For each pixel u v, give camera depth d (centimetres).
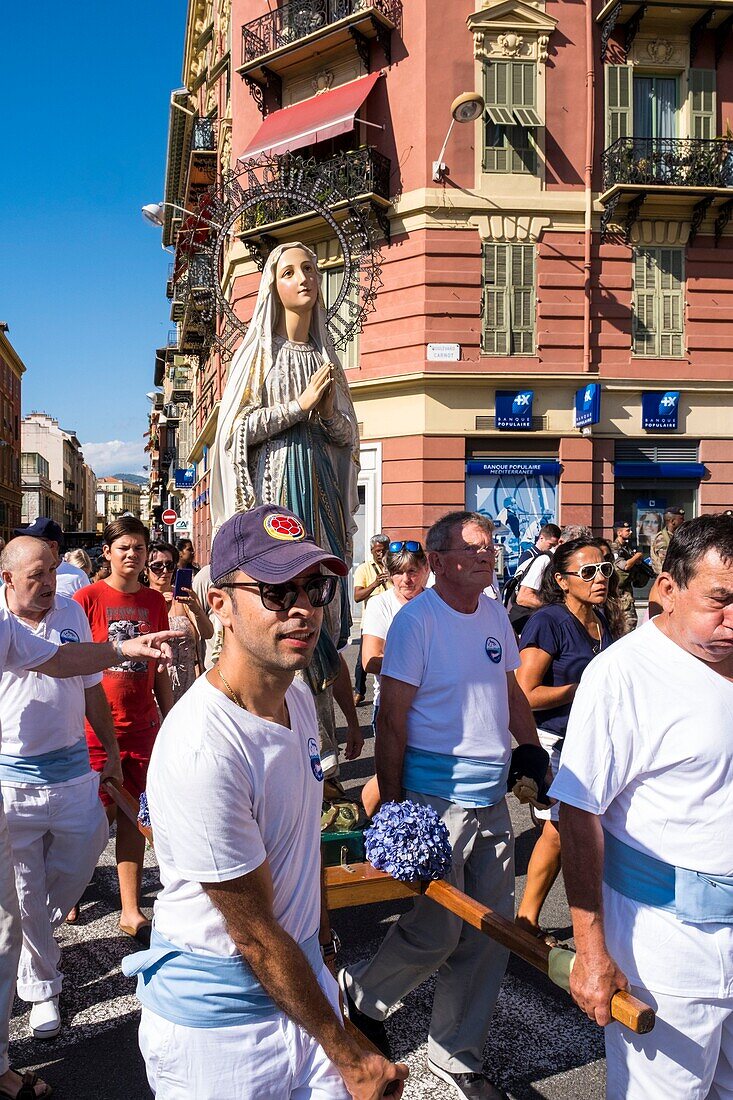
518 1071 316
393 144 1730
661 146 1747
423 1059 321
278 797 176
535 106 1711
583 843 209
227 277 2020
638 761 211
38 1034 344
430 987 380
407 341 1695
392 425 1722
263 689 178
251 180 539
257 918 167
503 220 1702
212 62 2678
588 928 204
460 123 1695
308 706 198
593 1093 302
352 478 441
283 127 1814
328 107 1762
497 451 1719
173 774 167
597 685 214
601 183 1744
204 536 3431
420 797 316
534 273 1711
